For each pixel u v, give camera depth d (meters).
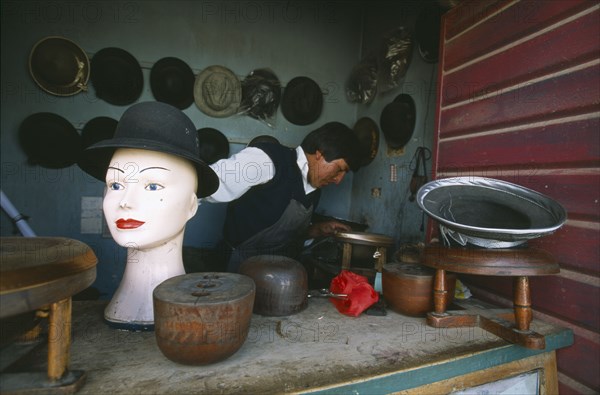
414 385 0.86
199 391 0.72
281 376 0.79
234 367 0.82
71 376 0.71
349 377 0.79
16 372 0.72
